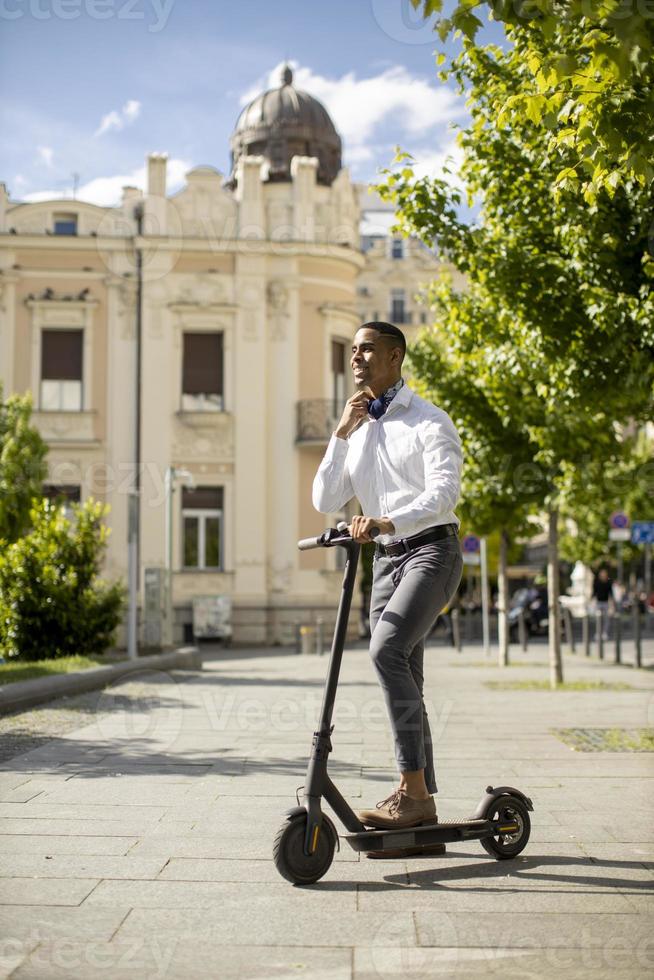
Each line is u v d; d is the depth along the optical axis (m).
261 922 3.57
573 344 9.41
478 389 16.34
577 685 14.86
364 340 4.54
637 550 47.31
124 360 32.50
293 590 32.41
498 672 18.31
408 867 4.32
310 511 32.72
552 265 9.55
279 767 6.93
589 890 3.95
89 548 15.95
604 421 12.91
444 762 7.36
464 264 10.35
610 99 5.27
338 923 3.56
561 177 5.89
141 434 32.31
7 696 9.81
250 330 32.75
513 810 4.47
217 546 32.47
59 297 32.28
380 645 4.30
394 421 4.52
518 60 9.23
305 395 32.91
